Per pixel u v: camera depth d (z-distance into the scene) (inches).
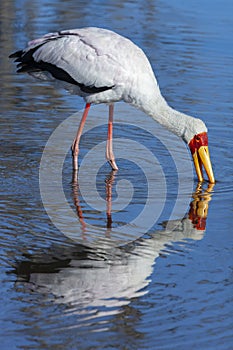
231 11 879.1
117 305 316.2
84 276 341.1
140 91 491.2
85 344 287.6
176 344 289.9
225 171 495.2
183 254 368.2
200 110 598.9
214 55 734.5
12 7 874.1
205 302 321.4
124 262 355.9
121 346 287.1
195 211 426.0
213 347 288.8
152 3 912.3
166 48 748.6
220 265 356.8
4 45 735.7
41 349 283.3
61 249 367.2
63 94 638.5
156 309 314.3
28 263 350.0
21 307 311.6
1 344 285.3
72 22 818.8
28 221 399.9
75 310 310.7
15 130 556.1
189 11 876.6
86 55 497.0
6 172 477.1
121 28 803.4
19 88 646.5
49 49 507.5
